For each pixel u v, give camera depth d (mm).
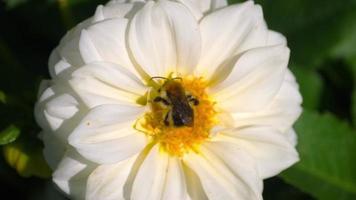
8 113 292
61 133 254
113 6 263
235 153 261
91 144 247
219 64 271
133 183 254
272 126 268
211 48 270
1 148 311
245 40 267
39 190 322
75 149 254
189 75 273
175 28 261
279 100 275
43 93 259
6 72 311
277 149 265
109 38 254
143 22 256
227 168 262
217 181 261
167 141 268
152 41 262
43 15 324
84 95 249
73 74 249
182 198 259
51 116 253
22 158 285
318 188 322
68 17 307
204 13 273
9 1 318
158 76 269
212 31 267
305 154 326
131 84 255
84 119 244
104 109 246
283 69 264
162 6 257
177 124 265
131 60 262
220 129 264
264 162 266
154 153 261
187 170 268
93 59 251
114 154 250
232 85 268
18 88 310
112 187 252
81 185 258
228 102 271
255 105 268
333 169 326
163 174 264
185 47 265
